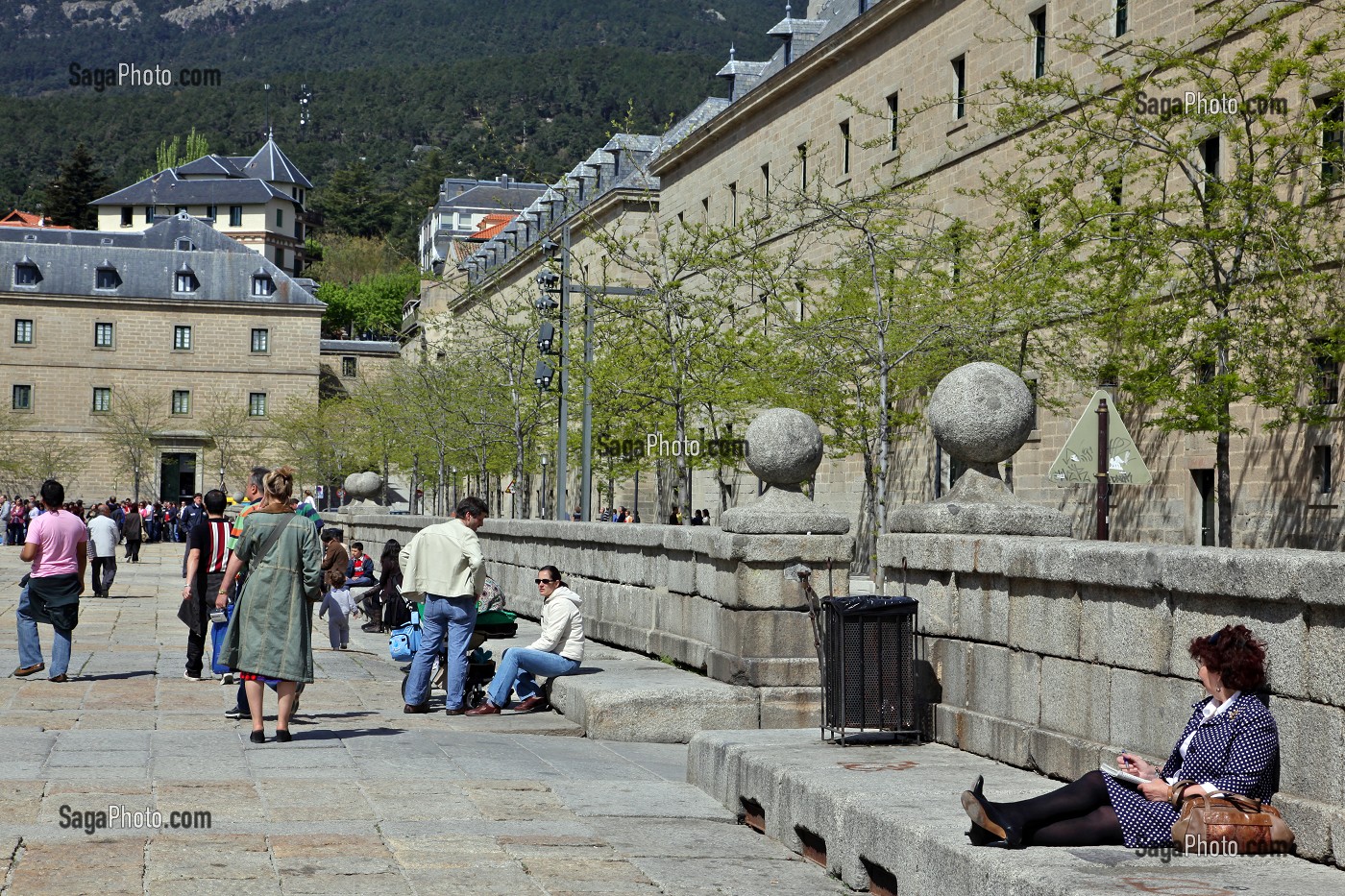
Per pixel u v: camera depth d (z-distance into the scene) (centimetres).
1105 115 2823
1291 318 2233
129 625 2341
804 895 722
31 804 838
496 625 1387
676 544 1476
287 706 1111
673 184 6200
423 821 840
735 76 6312
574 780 1005
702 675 1376
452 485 7188
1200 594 676
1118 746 739
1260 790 609
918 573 968
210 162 14925
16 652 1795
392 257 16688
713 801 950
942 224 3888
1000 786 775
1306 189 2342
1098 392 1420
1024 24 3569
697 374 3158
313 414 9569
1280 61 2219
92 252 10125
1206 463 2848
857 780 797
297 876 702
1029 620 834
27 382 9925
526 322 4609
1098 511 1412
